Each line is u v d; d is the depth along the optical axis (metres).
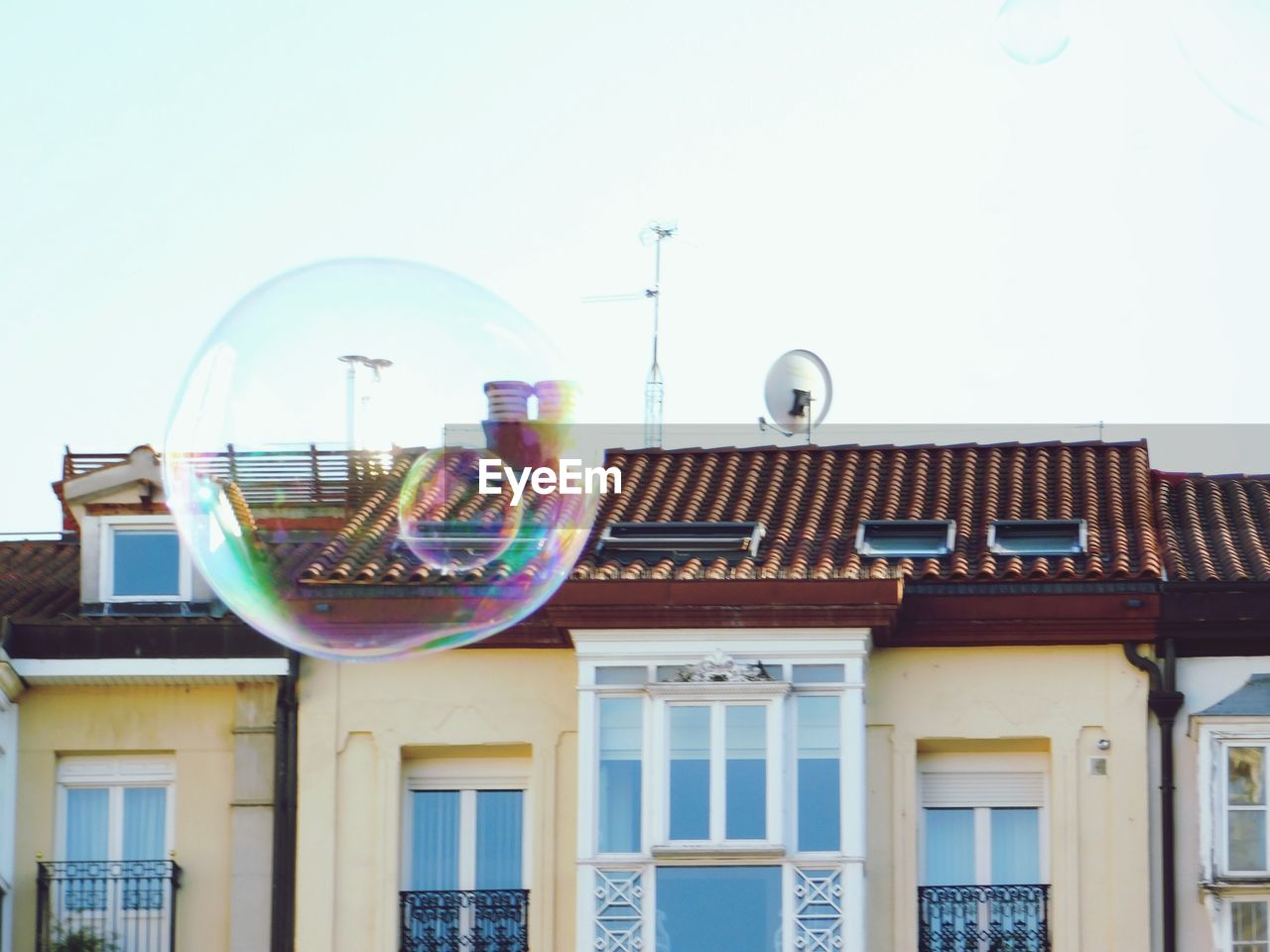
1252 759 21.44
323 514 20.94
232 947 21.81
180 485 18.28
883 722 21.94
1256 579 21.95
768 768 21.52
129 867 21.95
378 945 21.77
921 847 21.86
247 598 19.11
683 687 21.66
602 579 21.92
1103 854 21.56
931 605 22.03
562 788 22.00
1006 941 21.52
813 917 21.30
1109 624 21.84
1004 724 21.86
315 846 21.97
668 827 21.48
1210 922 21.19
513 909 21.83
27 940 21.89
